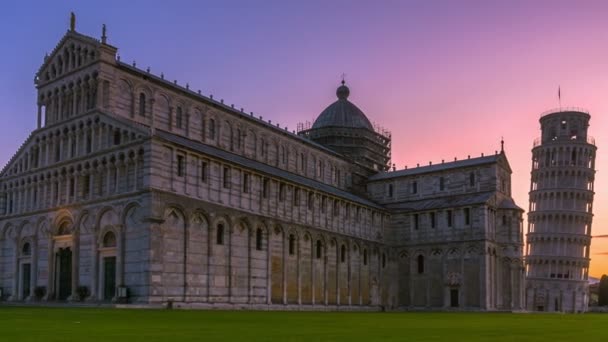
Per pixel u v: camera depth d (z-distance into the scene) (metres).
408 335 25.61
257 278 85.88
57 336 23.16
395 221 122.00
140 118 86.19
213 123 98.94
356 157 140.12
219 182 82.19
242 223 84.69
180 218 75.62
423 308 115.31
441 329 30.98
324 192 102.56
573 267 162.25
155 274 70.94
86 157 81.56
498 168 117.94
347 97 149.75
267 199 90.25
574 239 163.25
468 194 119.38
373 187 132.88
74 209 81.69
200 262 77.25
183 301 74.00
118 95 83.56
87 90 84.00
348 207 109.62
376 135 146.75
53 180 86.44
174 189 75.44
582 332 29.45
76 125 84.31
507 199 119.44
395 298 118.94
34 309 56.91
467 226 112.06
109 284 75.88
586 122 170.00
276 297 89.31
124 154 76.44
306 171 119.50
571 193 164.50
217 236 80.50
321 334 25.47
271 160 110.44
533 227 168.25
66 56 88.25
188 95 94.31
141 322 34.34
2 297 89.88
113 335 23.81
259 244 87.44
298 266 94.56
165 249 72.81
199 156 79.56
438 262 114.94
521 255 117.19
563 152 166.88
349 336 24.55
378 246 116.44
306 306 94.19
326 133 140.75
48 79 90.56
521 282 116.75
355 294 108.25
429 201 123.00
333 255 103.81
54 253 84.19
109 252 76.56
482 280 108.81
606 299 183.25
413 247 118.50
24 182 91.12
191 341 21.06
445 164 126.69
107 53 82.88
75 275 79.94
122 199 75.19
